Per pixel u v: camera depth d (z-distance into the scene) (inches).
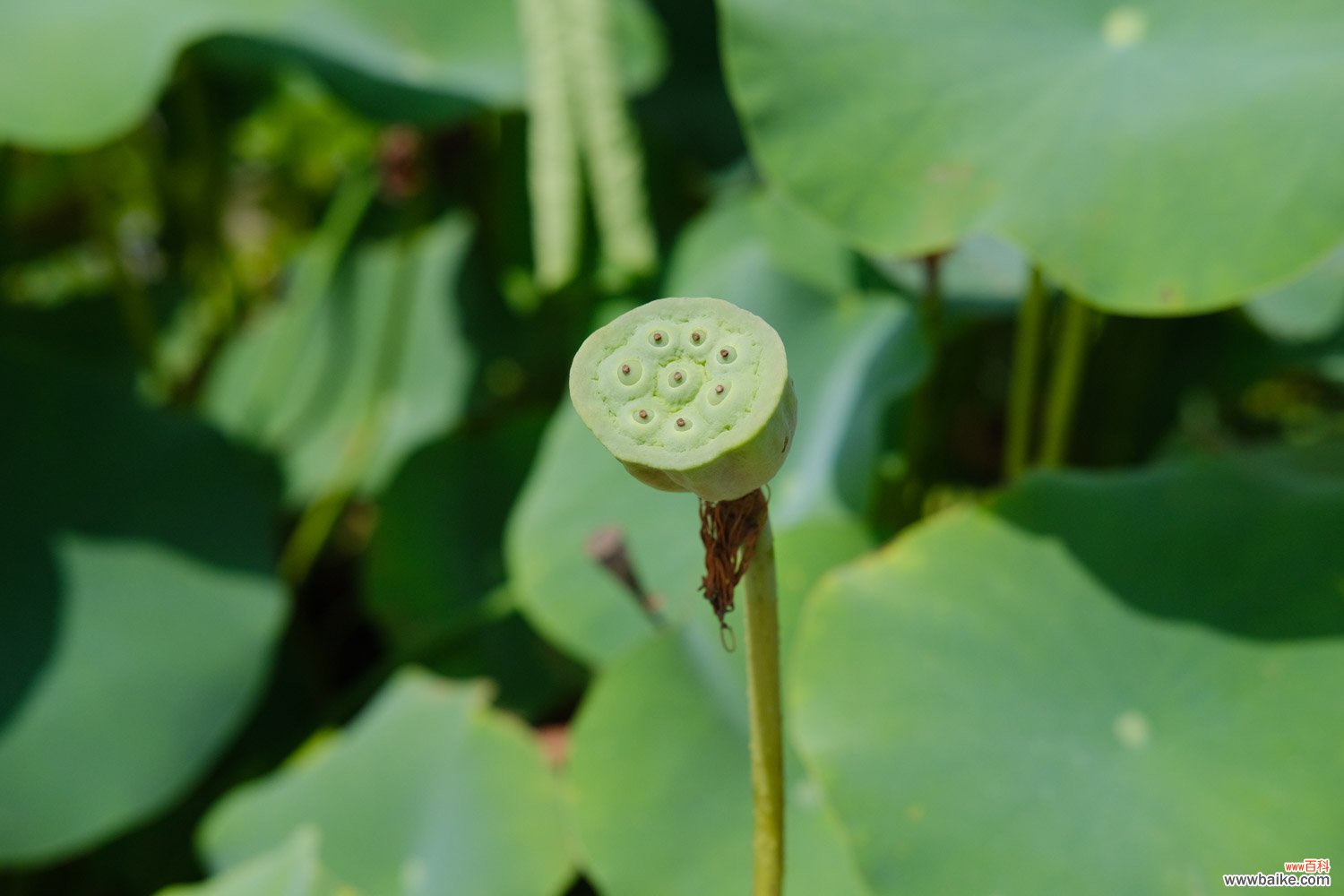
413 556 79.2
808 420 65.2
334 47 82.7
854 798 47.2
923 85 53.3
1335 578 48.5
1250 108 48.8
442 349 92.5
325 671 85.9
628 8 87.4
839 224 52.7
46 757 64.1
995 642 49.2
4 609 68.0
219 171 104.4
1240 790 46.3
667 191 88.7
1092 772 47.1
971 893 45.7
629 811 50.9
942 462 79.4
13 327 101.5
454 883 53.7
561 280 73.5
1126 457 80.6
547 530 66.0
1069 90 51.1
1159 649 48.8
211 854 62.0
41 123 70.8
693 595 58.8
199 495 74.7
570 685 70.2
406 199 92.4
